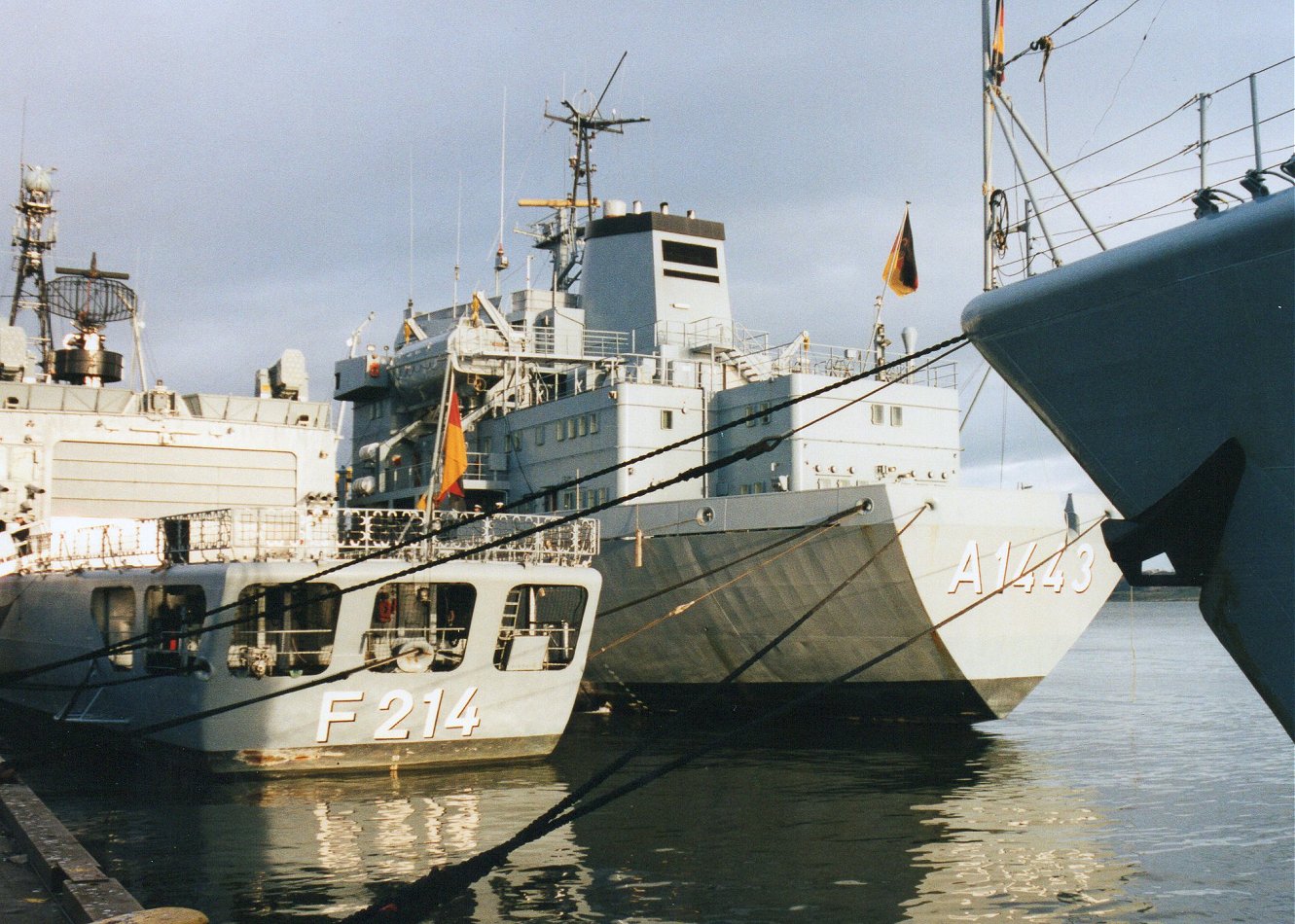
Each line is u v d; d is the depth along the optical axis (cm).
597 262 3516
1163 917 1273
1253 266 981
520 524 2667
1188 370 1060
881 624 2338
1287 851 1539
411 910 1002
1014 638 2359
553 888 1376
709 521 2517
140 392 2758
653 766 2148
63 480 2616
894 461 2881
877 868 1462
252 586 1930
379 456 3519
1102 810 1780
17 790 1577
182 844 1559
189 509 2708
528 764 2156
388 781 1983
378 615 2286
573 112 4041
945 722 2505
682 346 3275
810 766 2148
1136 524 1130
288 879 1396
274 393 2933
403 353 3634
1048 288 1142
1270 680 1073
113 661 2311
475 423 3412
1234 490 1061
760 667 2628
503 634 2284
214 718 1930
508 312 3738
